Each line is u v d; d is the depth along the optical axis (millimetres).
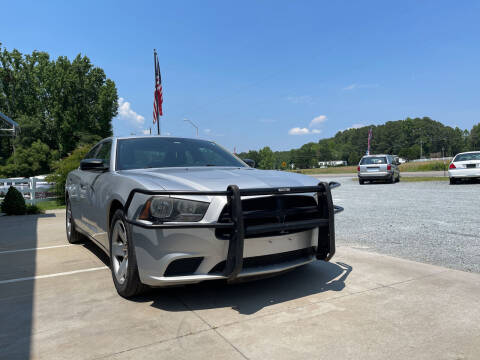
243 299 2963
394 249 4578
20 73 58281
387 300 2863
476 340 2205
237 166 4211
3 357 2080
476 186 14047
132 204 2848
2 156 65938
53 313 2730
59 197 14008
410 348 2119
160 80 20250
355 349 2117
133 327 2463
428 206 8688
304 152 166875
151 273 2654
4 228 7305
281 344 2191
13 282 3549
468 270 3629
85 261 4383
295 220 2986
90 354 2107
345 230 5961
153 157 3951
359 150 177125
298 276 3553
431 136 171500
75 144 51031
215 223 2539
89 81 53219
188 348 2162
